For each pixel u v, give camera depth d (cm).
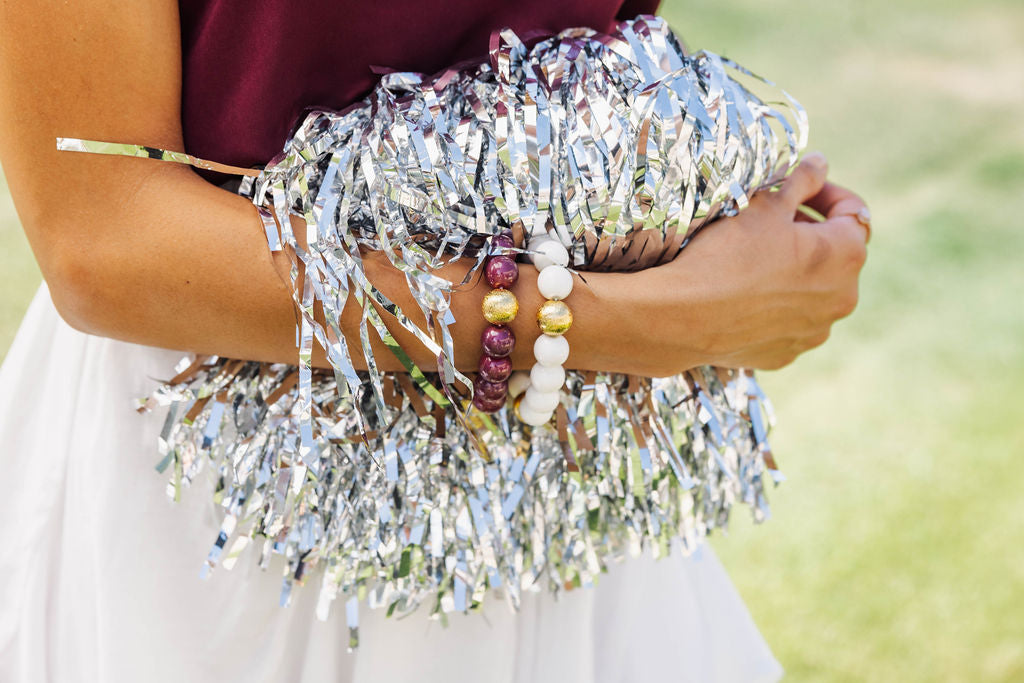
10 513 95
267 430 88
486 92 86
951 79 552
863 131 486
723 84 92
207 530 92
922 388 292
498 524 90
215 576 92
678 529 100
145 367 91
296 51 82
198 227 75
